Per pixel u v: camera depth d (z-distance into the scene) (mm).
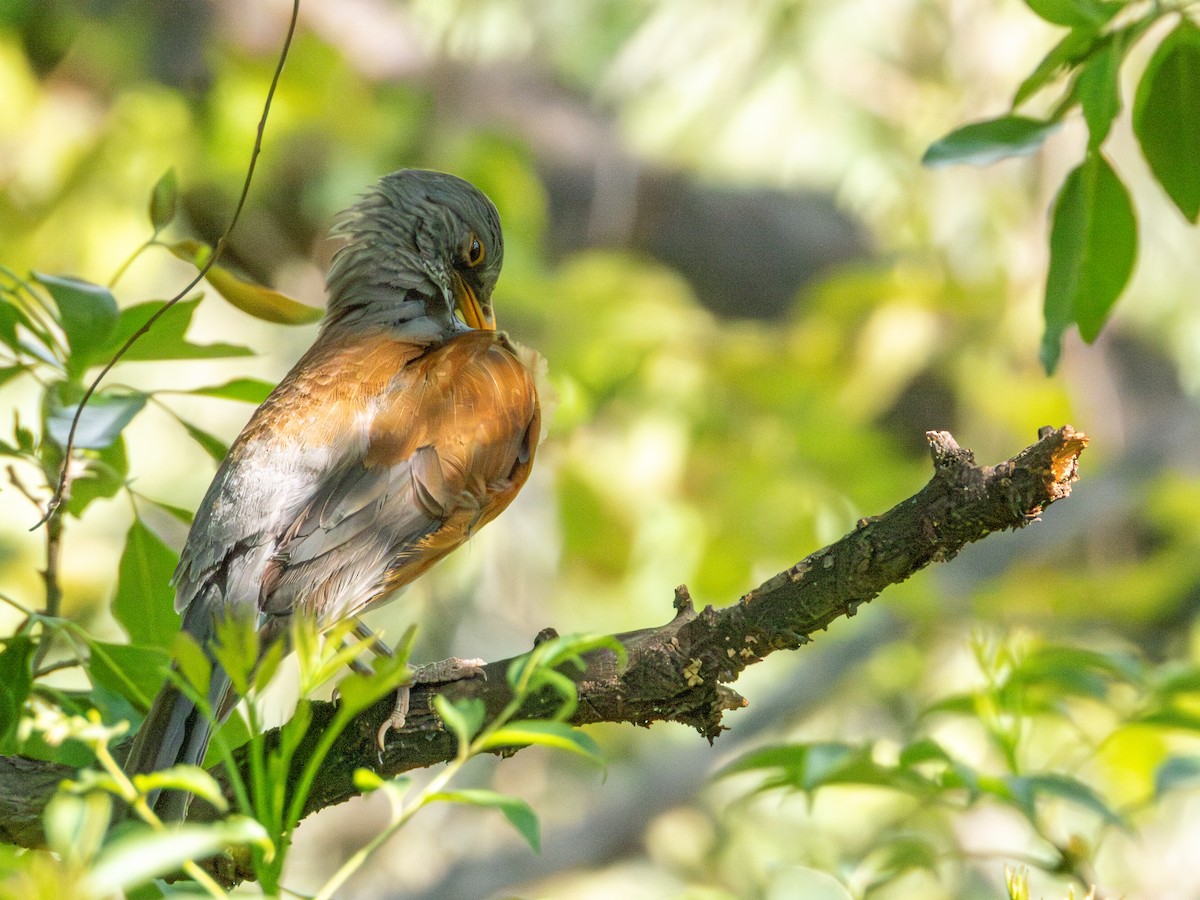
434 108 16141
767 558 13141
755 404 13562
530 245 14820
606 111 17984
